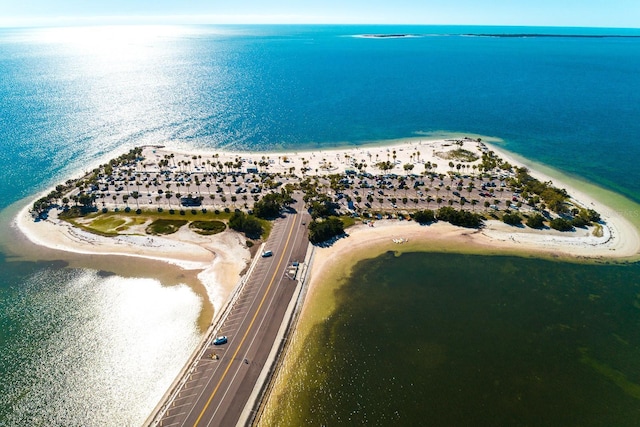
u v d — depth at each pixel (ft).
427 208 586.86
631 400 316.40
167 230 531.09
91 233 527.81
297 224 543.80
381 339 365.81
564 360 349.61
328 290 423.23
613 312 401.49
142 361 345.10
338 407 306.55
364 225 541.75
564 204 599.57
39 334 372.99
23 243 511.81
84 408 308.60
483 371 337.93
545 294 423.64
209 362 335.26
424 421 298.76
